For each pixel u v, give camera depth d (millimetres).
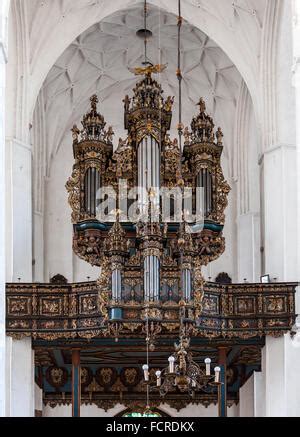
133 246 26531
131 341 25016
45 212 34500
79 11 29766
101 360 29516
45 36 28984
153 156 26812
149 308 23828
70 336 25031
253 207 33250
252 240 32938
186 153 27438
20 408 25078
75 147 27375
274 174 27391
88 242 26766
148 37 34438
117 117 35906
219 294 25297
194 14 30469
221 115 34906
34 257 33219
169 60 35281
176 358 22219
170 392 32438
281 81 27984
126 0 30844
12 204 27000
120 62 35312
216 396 32438
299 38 22781
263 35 28516
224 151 34719
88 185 26938
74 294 25172
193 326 24125
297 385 24344
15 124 27719
